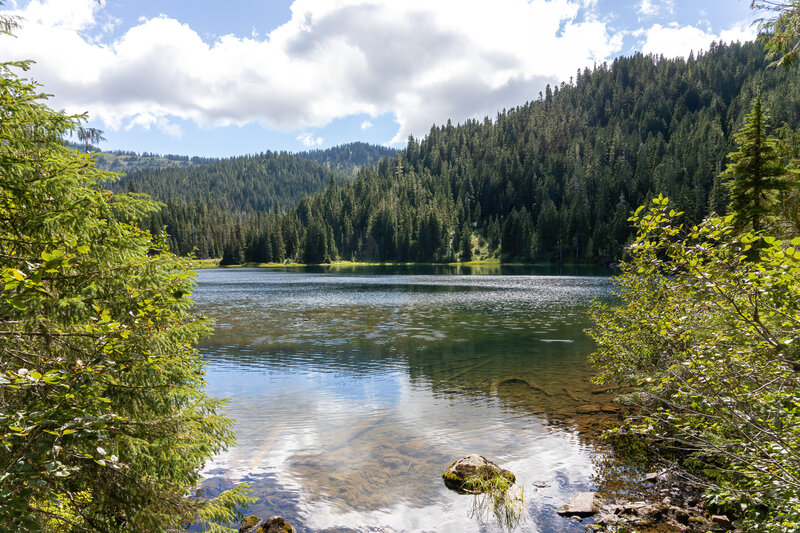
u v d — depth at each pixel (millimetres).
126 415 4938
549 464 9070
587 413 12062
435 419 11711
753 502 5203
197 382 5977
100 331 3861
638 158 162375
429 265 145250
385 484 8289
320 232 164125
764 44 7031
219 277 93250
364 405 12914
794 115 124875
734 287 4387
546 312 34938
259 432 10844
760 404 4832
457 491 8039
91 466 4578
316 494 7914
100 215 5012
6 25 4500
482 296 48375
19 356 4219
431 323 29359
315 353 20281
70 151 4957
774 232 13883
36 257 4293
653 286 6285
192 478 5750
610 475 8594
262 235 162375
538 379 15648
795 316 4254
